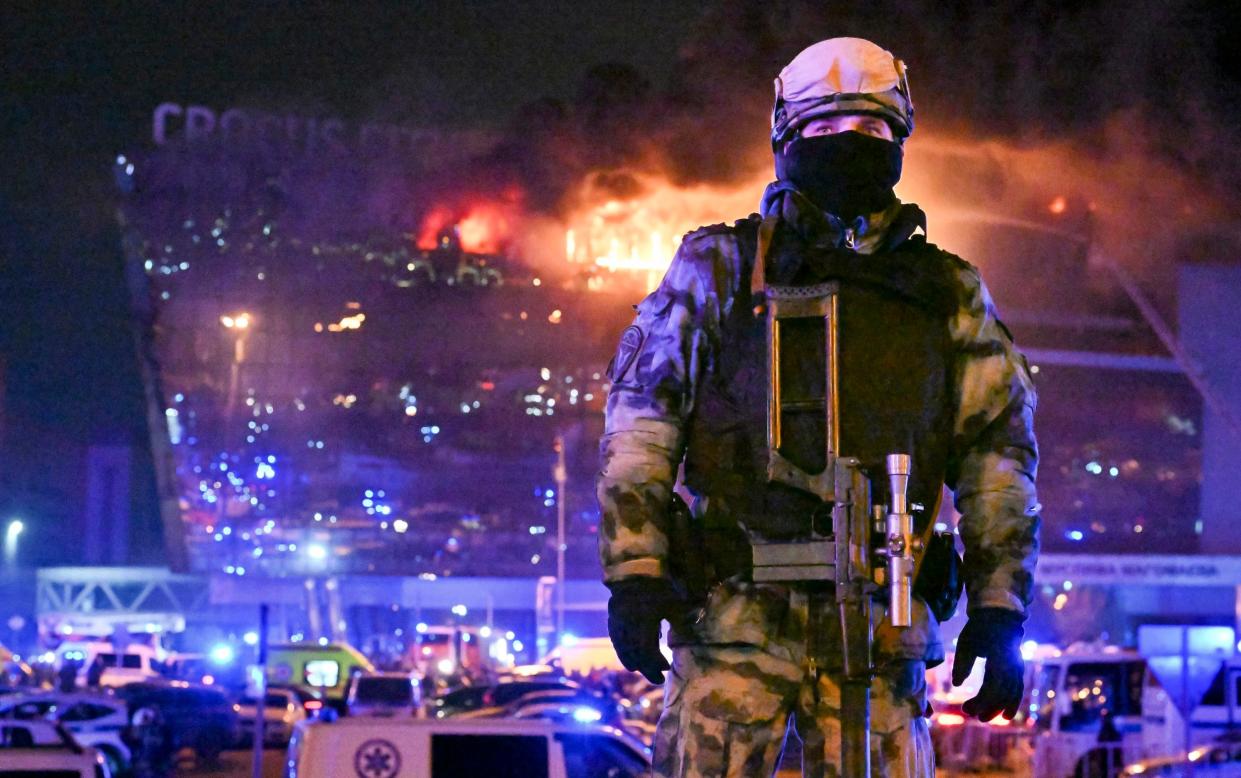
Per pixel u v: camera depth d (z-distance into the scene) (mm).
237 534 120625
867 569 2863
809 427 2971
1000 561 3043
